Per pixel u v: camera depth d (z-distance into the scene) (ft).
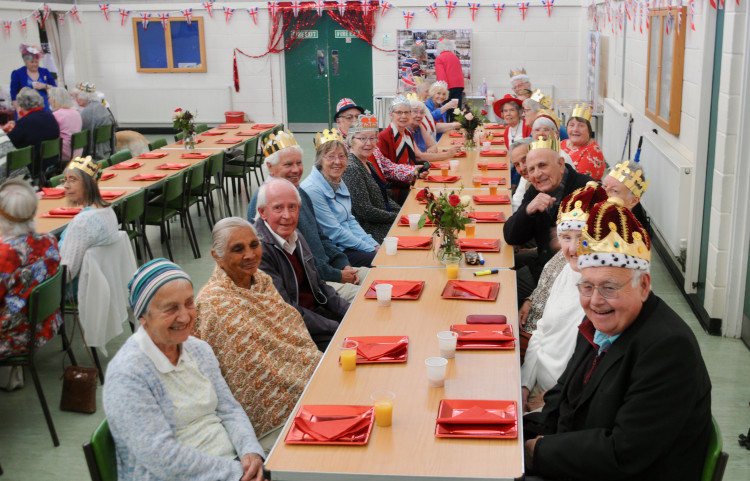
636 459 6.08
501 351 8.36
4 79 33.78
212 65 40.47
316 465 6.23
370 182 15.93
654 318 6.29
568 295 8.69
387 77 39.40
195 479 6.84
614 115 26.18
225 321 8.29
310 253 11.49
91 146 27.78
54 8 38.01
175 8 39.73
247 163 26.86
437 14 37.96
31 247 11.22
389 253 12.20
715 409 11.47
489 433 6.59
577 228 8.10
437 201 11.10
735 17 12.67
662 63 18.93
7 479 10.13
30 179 24.02
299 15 39.19
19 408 12.15
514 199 16.88
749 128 12.89
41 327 11.46
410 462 6.23
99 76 41.34
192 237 20.33
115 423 6.72
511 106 21.86
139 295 6.93
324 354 8.41
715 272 13.89
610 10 29.01
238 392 8.37
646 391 6.06
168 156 23.45
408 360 8.17
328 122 40.88
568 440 6.47
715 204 13.87
